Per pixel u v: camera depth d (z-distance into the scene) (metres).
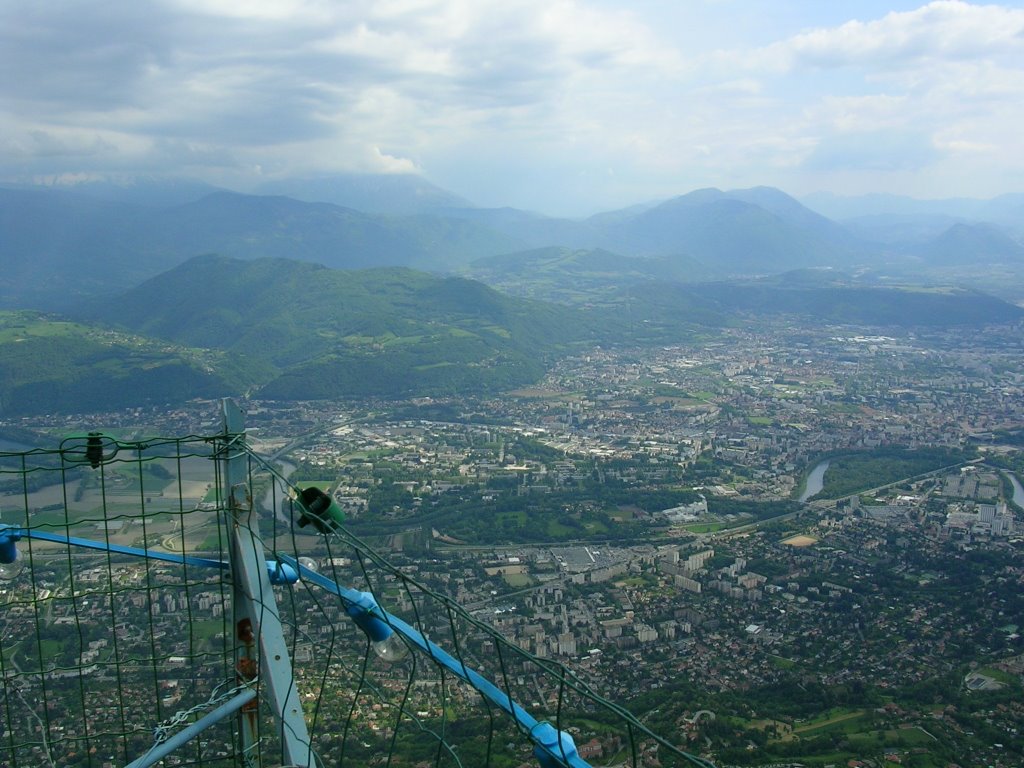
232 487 7.55
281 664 7.05
